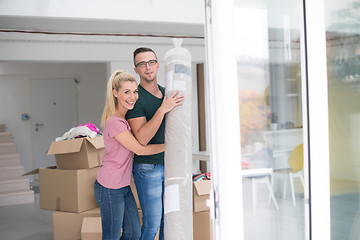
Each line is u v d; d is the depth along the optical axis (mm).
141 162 3002
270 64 1833
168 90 2486
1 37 6215
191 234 2480
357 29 2021
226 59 1744
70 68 9727
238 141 1763
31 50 6363
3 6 3162
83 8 3346
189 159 2467
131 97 2967
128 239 3105
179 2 3592
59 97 9797
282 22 1857
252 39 1802
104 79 9984
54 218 4289
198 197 3779
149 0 3506
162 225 3182
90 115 9969
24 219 5766
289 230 1890
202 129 7773
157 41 6930
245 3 1788
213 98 1767
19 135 9516
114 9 3422
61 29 3908
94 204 4441
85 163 4316
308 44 1900
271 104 1840
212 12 1749
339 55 1984
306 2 1887
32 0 3223
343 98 2000
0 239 4848
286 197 1876
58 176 4359
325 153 1934
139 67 3033
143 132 2797
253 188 1814
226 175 1756
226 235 1765
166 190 2469
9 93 9438
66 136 4496
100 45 6680
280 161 1865
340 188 2008
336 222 2004
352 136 2025
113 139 2939
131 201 3078
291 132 1884
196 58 7250
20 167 7625
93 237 3955
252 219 1812
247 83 1795
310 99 1906
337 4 1982
